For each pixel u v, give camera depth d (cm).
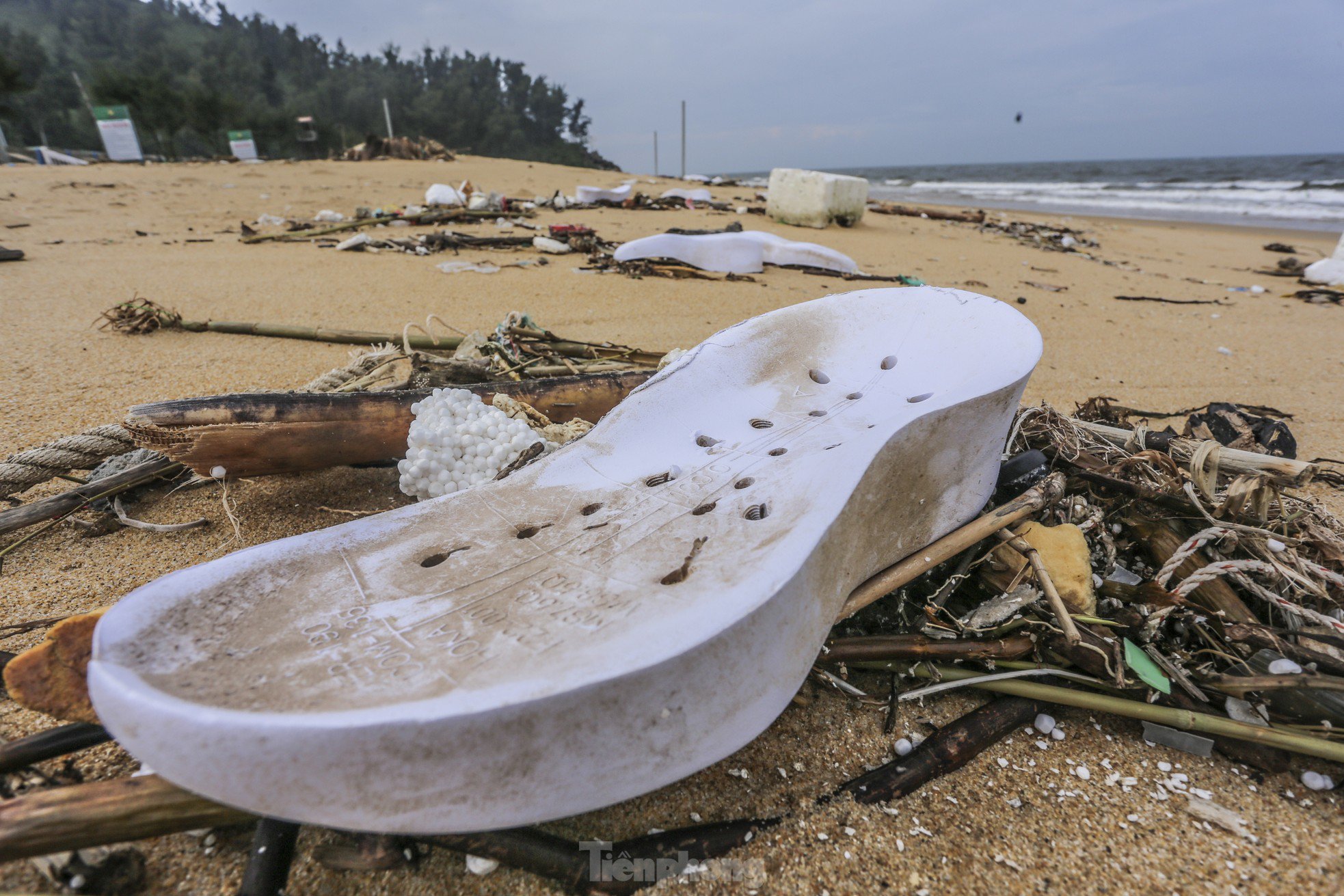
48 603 196
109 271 662
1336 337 583
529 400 266
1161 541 198
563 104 10988
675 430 200
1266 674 162
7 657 161
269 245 866
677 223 1174
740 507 159
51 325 465
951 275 812
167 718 95
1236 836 143
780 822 143
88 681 106
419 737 96
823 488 145
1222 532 184
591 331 499
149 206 1188
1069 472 219
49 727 153
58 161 3281
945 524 182
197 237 913
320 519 245
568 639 116
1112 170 6356
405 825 102
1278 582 183
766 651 122
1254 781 156
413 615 128
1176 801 151
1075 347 523
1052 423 235
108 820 106
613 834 140
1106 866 137
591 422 279
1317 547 190
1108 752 164
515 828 125
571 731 105
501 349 324
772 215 1259
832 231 1169
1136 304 702
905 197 2864
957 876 135
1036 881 134
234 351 418
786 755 160
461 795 103
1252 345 545
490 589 137
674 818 144
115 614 113
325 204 1316
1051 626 170
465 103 8569
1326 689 151
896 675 175
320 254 805
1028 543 180
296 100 8044
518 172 2086
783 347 227
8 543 226
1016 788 154
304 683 107
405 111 8069
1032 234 1275
